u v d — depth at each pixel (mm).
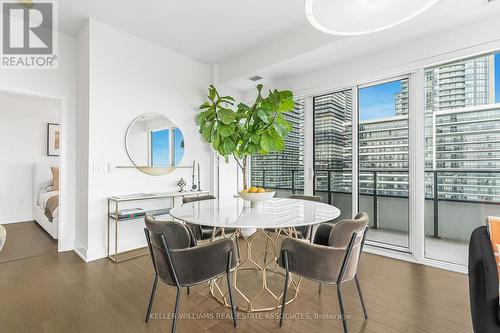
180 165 3895
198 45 3631
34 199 4812
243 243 3545
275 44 3457
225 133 2379
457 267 2561
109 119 3109
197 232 2486
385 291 2176
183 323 1750
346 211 3502
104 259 2963
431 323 1733
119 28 3178
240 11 2834
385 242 3191
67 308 1922
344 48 2990
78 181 3213
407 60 2848
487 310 1183
